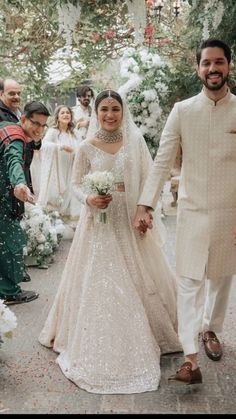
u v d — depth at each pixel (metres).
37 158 7.75
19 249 4.78
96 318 3.45
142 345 3.43
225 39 5.09
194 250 3.36
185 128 3.31
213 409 3.09
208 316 3.86
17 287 4.91
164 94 8.12
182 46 8.48
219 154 3.27
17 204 4.60
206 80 3.18
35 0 5.09
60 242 7.11
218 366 3.64
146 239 3.75
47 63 8.20
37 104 4.41
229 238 3.39
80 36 7.47
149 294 3.70
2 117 4.98
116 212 3.66
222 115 3.24
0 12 7.00
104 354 3.36
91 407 3.12
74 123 7.64
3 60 8.16
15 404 3.16
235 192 3.34
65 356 3.67
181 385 3.37
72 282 3.73
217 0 4.70
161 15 8.61
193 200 3.37
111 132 3.70
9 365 3.65
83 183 3.65
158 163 3.44
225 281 3.69
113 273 3.54
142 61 7.91
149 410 3.08
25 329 4.27
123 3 4.56
